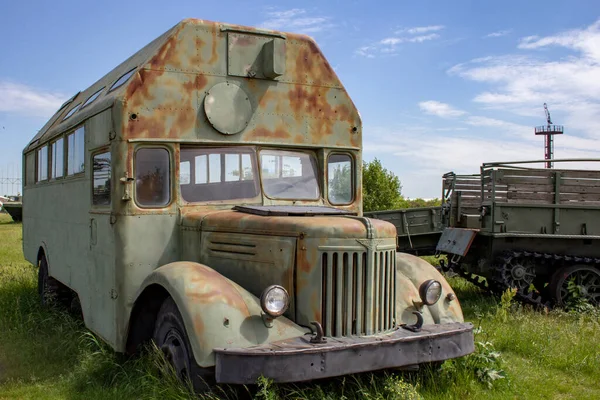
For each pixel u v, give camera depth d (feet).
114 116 15.33
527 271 28.48
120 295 15.38
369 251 13.08
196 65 15.99
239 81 16.53
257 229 13.96
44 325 21.12
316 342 12.04
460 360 15.90
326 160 17.71
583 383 16.56
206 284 12.69
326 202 17.47
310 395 12.92
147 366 14.55
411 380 14.76
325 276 12.94
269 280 13.64
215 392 12.34
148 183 15.58
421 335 13.01
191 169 16.11
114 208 15.47
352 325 13.00
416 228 35.14
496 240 28.89
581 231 28.66
